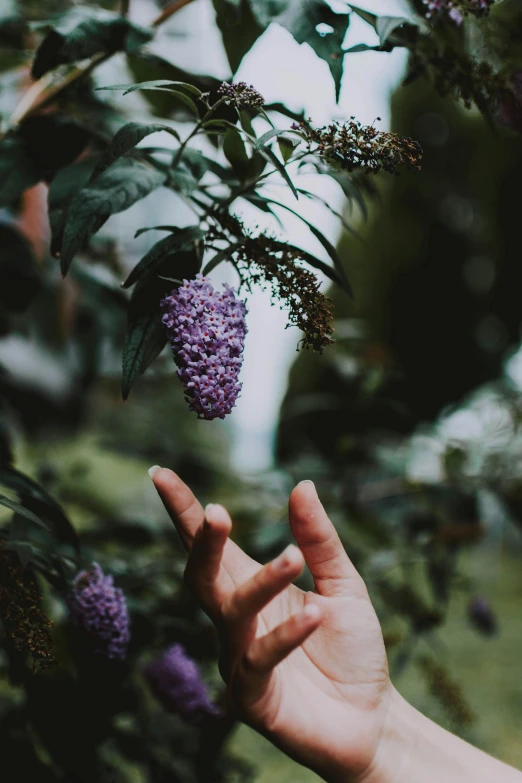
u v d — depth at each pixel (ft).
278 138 1.84
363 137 1.72
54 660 1.81
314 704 1.68
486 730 5.50
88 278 2.91
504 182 12.88
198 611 2.74
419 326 12.67
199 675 2.52
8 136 2.16
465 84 2.12
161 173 1.90
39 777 2.25
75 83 2.26
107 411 4.94
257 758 4.75
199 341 1.72
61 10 2.55
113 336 3.29
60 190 1.97
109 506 3.69
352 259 12.67
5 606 1.81
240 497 3.71
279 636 1.50
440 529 3.30
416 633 3.29
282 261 1.80
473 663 7.05
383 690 1.75
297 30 1.93
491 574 9.78
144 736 2.70
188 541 1.62
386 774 1.71
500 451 3.50
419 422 3.73
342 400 3.65
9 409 2.94
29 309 3.10
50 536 2.17
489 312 13.02
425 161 12.89
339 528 3.27
